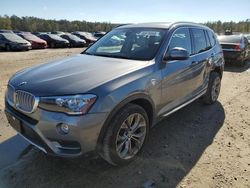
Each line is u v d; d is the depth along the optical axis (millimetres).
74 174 3082
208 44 5293
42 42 23391
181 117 4930
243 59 11461
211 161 3443
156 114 3633
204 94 5312
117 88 2887
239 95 6633
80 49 23922
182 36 4324
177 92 4023
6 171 3105
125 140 3166
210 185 2971
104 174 3092
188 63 4234
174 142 3928
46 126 2719
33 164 3254
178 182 3000
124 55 3902
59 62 3730
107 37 4605
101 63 3523
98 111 2707
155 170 3203
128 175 3092
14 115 3061
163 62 3650
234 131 4391
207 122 4738
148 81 3301
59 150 2773
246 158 3551
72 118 2615
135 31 4293
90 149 2770
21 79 3168
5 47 19641
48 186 2873
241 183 3025
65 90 2715
